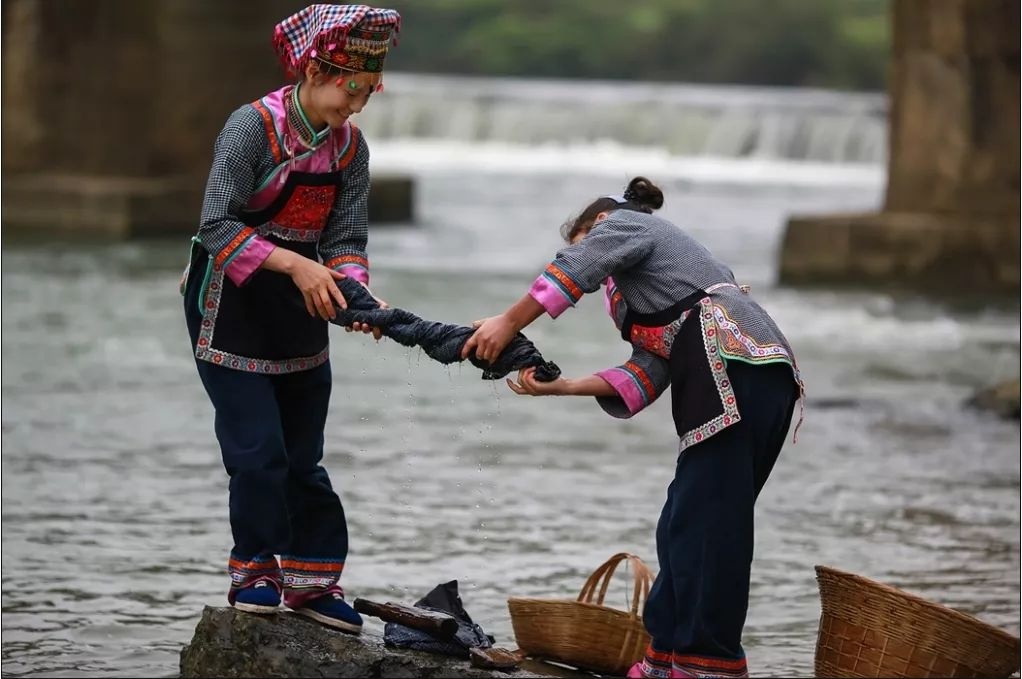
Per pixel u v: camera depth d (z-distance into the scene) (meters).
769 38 168.25
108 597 16.64
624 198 13.34
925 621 12.80
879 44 165.38
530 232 66.12
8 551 18.28
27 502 20.67
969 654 12.82
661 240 12.74
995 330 40.44
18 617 15.87
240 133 12.56
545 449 25.39
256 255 12.47
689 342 12.55
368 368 32.66
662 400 30.83
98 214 56.81
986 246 47.50
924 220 48.41
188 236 58.09
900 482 23.62
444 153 107.38
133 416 26.75
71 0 60.28
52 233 57.00
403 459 24.08
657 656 12.99
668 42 172.25
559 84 170.38
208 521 19.97
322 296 12.47
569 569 18.28
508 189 85.62
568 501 21.77
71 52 60.50
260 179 12.66
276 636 12.88
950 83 48.81
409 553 18.73
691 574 12.53
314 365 13.19
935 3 48.84
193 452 24.12
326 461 23.69
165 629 15.62
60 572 17.52
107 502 20.81
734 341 12.41
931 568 18.81
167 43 60.59
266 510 12.77
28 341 34.44
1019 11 47.97
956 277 47.72
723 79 170.12
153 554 18.36
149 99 60.84
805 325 40.72
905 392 31.52
